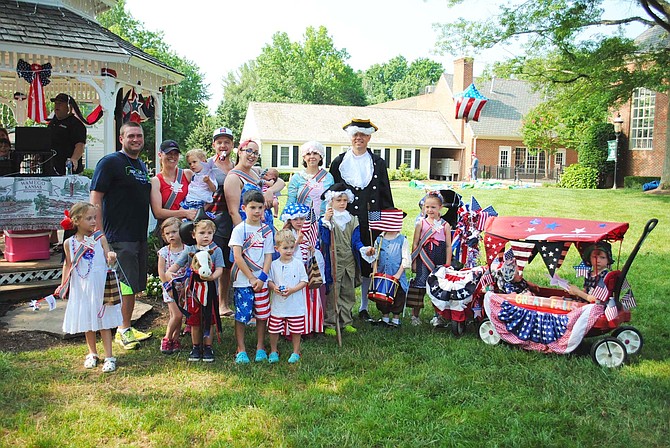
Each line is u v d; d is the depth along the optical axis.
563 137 32.53
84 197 7.45
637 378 4.56
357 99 64.38
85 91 12.88
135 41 41.09
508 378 4.63
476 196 20.67
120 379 4.61
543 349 5.16
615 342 4.87
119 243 5.25
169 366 4.91
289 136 36.78
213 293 5.01
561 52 20.81
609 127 27.94
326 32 60.91
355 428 3.76
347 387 4.44
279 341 5.57
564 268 9.10
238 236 4.97
